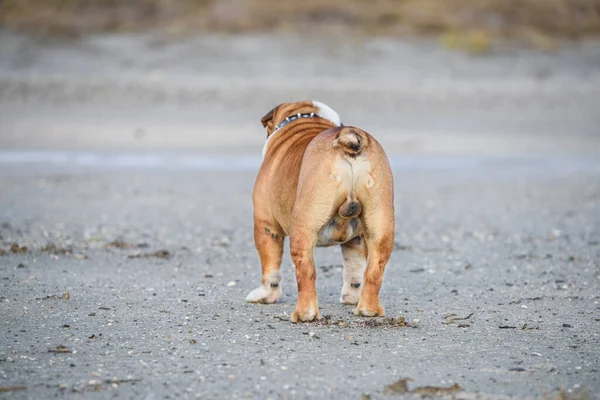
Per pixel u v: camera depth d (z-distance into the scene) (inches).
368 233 378.9
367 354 347.9
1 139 1100.5
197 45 1605.6
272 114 434.9
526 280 494.0
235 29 1715.1
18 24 1683.1
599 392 309.6
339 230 380.5
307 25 1775.3
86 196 776.9
